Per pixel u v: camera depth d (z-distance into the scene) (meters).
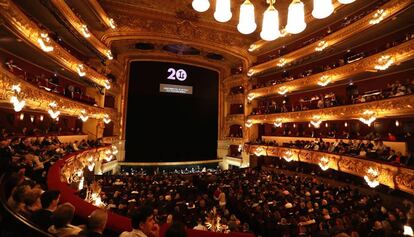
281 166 25.33
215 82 34.88
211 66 34.53
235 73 33.94
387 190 15.01
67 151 13.68
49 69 18.00
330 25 22.34
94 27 22.28
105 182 18.95
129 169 29.55
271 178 20.67
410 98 12.41
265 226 10.65
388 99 13.83
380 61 14.22
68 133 18.34
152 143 31.02
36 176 7.38
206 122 34.25
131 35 25.30
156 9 24.84
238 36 29.30
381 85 17.58
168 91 32.16
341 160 15.98
